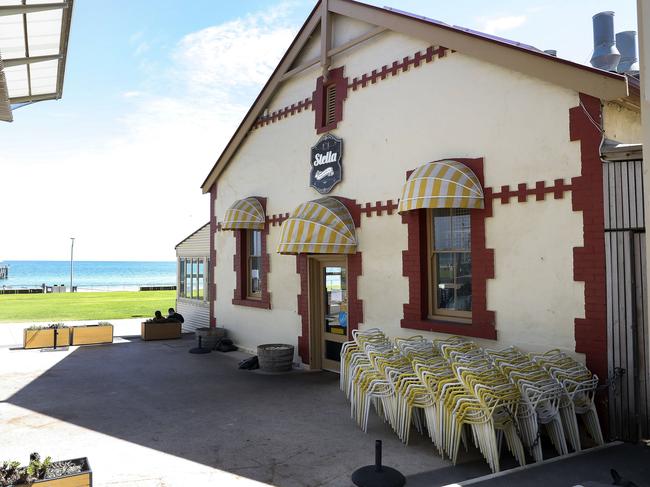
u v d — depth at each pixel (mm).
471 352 7172
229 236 15016
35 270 192875
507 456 6160
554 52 10523
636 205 6492
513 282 7699
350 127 10773
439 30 8781
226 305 15047
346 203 10711
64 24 8258
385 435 7070
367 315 10117
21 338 16875
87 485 4730
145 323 16469
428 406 6445
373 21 10102
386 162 9906
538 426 5867
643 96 3758
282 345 12117
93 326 15758
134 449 6578
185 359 13117
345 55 11000
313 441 6848
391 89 9891
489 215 8039
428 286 9227
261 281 13453
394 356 7492
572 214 7051
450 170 8062
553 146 7297
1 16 7117
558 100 7270
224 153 14977
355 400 7824
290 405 8664
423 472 5754
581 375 6473
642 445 6285
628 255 6535
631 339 6465
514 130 7785
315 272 11844
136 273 178375
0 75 7738
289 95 12734
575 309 6977
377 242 9992
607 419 6551
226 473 5785
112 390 9828
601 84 6699
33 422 7777
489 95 8164
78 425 7609
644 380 6410
